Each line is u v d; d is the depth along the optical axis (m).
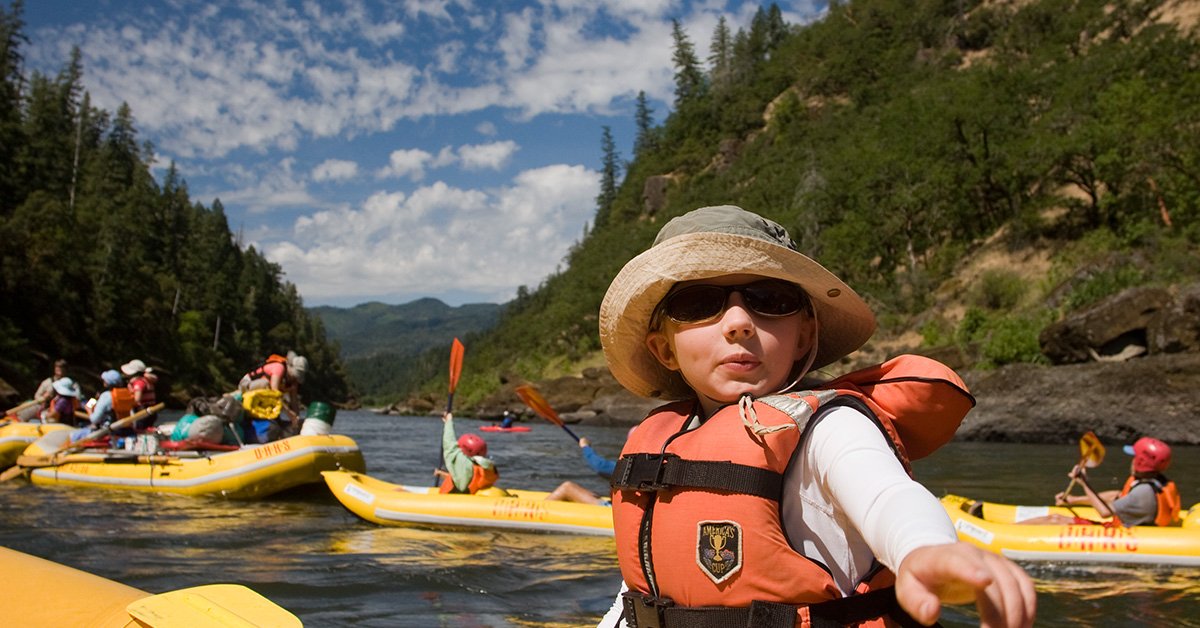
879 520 0.94
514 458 15.16
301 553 5.54
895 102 63.16
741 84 106.94
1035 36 64.62
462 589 4.54
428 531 6.51
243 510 7.54
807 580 1.13
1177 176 29.70
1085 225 33.59
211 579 4.68
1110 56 40.00
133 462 8.96
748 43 112.75
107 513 7.20
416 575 4.86
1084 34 59.50
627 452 1.43
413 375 182.50
